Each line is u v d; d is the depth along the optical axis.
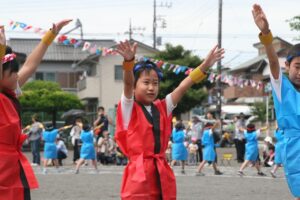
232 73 52.56
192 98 38.28
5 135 4.63
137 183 5.12
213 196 12.22
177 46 37.34
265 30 5.07
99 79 45.88
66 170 20.45
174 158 19.41
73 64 49.06
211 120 25.47
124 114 5.36
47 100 38.09
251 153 18.06
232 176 18.09
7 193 4.61
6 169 4.62
